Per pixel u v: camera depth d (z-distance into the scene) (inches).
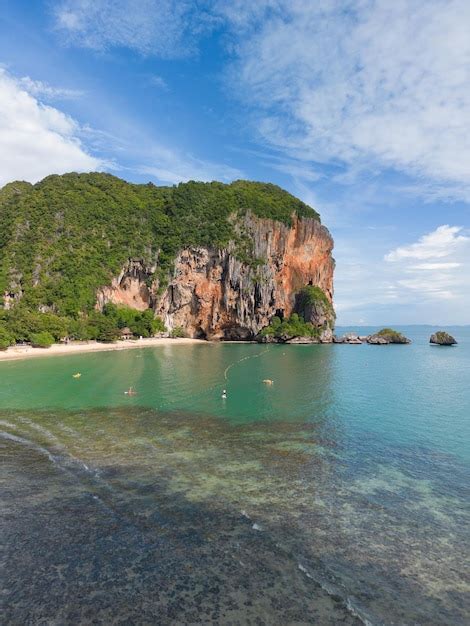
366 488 663.8
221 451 836.0
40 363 2295.8
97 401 1289.4
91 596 389.4
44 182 5152.6
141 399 1332.4
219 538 495.8
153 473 703.7
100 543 478.0
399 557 468.8
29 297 3651.6
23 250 3912.4
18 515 542.0
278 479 692.7
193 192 5497.1
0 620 356.8
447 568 450.9
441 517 569.0
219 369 2159.2
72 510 558.9
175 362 2452.0
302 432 990.4
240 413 1173.1
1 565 432.5
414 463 787.4
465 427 1050.7
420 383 1788.9
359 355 3213.6
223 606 380.2
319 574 432.5
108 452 810.2
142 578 416.8
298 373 2068.2
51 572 423.2
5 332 2891.2
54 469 713.0
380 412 1211.9
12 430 954.1
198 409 1214.3
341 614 375.2
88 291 3993.6
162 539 490.0
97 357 2682.1
